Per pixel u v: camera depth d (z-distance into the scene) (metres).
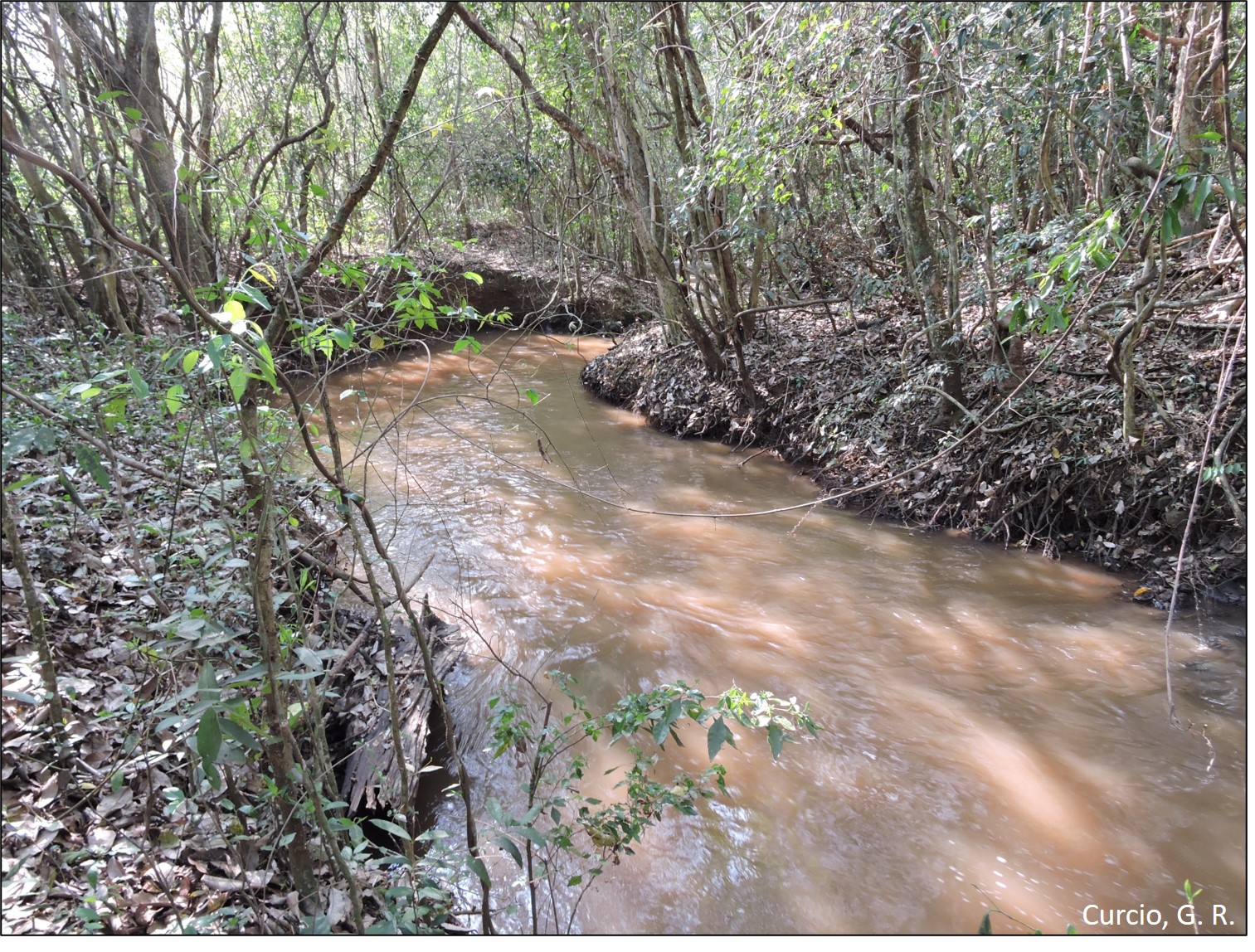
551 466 6.99
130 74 2.52
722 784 2.24
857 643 4.09
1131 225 3.19
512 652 3.94
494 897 2.44
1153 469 4.58
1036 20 3.45
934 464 5.65
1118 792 3.00
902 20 3.80
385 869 2.33
